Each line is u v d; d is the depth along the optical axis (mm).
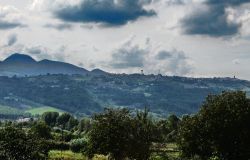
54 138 138750
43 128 135750
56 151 103812
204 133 67688
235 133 66438
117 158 74875
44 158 64000
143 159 76312
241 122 66250
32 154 60531
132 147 74188
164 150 101812
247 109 67312
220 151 67250
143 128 76438
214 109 68188
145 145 75688
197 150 69062
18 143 59281
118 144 73625
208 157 68812
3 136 59344
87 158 83562
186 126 69875
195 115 70625
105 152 74750
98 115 76688
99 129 74812
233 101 68812
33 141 62156
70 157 86812
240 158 67000
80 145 107188
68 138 140625
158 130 81375
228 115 66938
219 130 66688
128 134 74375
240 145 66500
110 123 74812
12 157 57469
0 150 57688
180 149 71688
